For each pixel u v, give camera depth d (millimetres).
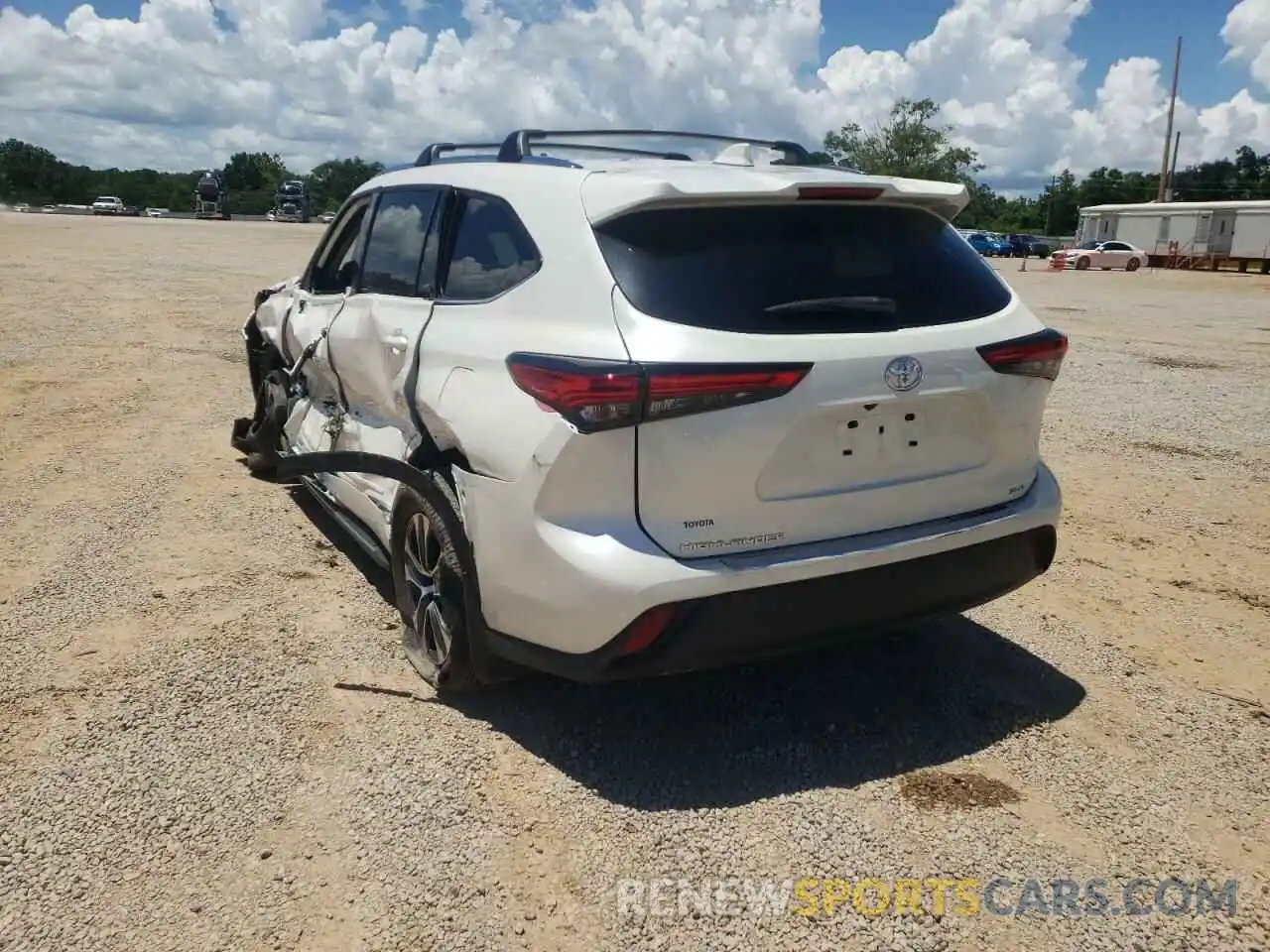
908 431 3283
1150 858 2965
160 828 3010
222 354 10945
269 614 4480
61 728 3523
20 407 8258
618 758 3418
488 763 3377
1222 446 7824
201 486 6316
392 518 3977
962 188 3551
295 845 2953
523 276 3426
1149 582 5047
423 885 2805
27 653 4062
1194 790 3295
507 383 3270
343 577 4930
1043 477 3807
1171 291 27797
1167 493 6551
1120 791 3281
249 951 2559
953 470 3422
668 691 3869
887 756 3459
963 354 3316
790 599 3123
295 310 5617
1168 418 8859
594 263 3160
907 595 3346
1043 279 34156
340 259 5328
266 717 3625
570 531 3066
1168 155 57750
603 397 2930
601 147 4367
